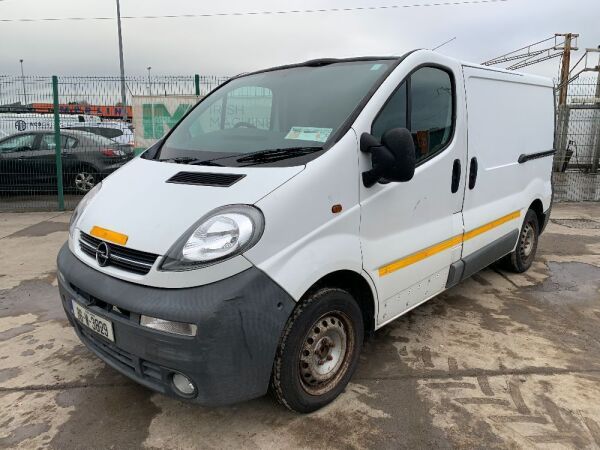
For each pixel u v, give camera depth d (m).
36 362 3.40
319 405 2.79
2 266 5.70
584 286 5.00
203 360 2.21
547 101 5.29
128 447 2.55
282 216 2.40
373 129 2.88
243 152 2.96
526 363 3.38
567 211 9.45
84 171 9.73
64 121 9.55
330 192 2.61
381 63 3.25
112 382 3.14
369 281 2.90
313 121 2.96
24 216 8.80
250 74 3.88
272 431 2.65
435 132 3.39
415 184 3.16
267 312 2.32
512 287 4.95
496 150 4.20
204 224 2.34
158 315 2.23
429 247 3.38
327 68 3.45
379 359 3.42
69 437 2.62
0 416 2.79
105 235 2.59
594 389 3.06
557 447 2.53
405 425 2.70
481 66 4.02
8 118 9.28
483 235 4.09
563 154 11.77
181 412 2.82
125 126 9.80
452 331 3.89
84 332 2.82
